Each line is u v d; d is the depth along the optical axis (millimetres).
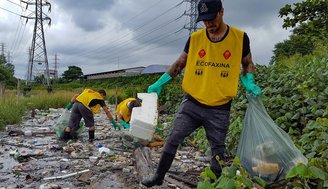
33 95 23109
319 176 2684
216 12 3141
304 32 5566
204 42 3377
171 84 13117
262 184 2920
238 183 2773
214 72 3332
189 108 3447
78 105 8078
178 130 3479
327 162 3176
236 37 3307
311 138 3967
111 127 10414
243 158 3367
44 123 11703
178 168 5543
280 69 7203
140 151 5656
